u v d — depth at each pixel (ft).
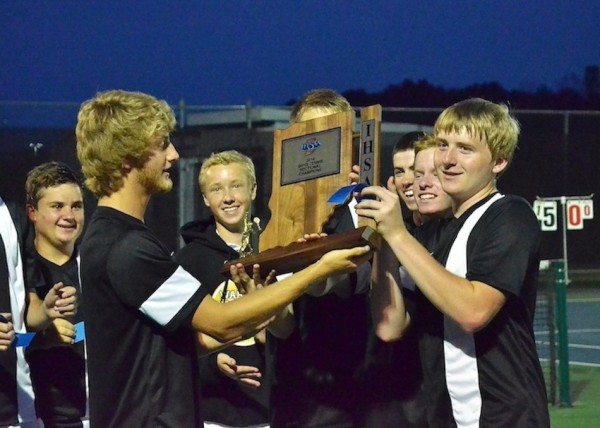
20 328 13.62
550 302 25.46
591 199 49.60
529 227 10.13
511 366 10.12
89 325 9.46
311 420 11.51
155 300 9.20
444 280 9.70
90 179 9.62
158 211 38.47
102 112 9.47
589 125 51.42
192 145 39.04
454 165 10.40
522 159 50.65
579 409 25.14
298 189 10.37
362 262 9.64
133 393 9.28
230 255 14.67
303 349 11.59
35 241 14.44
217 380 14.62
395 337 11.11
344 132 10.08
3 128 34.96
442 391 10.48
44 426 13.88
